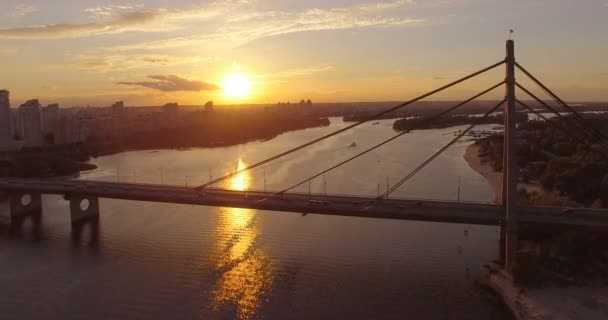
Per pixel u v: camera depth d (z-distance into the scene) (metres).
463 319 45.31
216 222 80.88
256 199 71.31
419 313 46.59
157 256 64.69
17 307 50.06
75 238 76.31
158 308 49.03
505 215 57.28
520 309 45.38
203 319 46.50
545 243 59.00
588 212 57.81
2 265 63.47
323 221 79.75
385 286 52.69
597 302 45.41
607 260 53.31
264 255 63.47
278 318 46.25
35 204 97.94
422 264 59.00
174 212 88.88
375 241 68.25
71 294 53.06
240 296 51.16
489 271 56.22
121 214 89.62
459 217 57.41
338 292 51.41
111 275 58.50
